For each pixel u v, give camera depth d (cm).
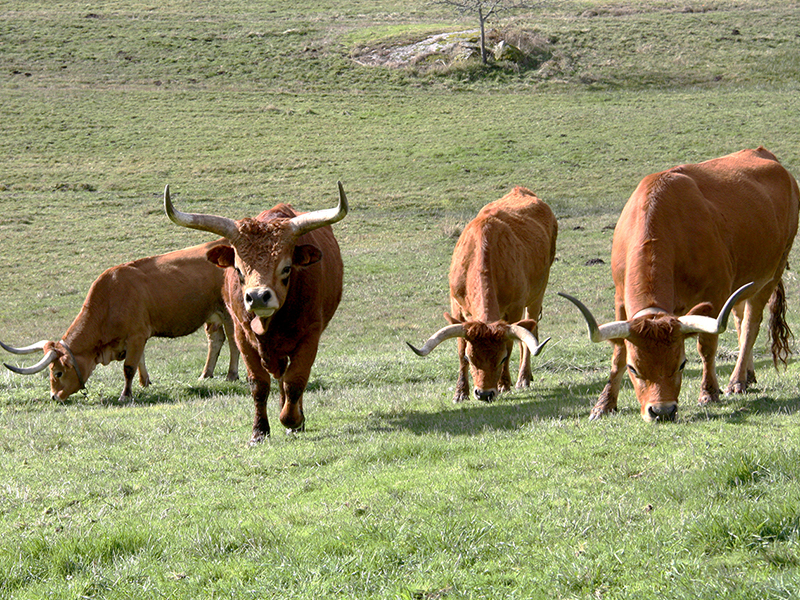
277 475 672
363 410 973
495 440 711
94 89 4916
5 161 3847
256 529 514
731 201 854
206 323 1456
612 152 3847
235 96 4862
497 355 854
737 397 832
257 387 838
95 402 1266
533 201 1205
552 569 425
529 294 1095
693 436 649
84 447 805
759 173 930
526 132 4203
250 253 722
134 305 1295
